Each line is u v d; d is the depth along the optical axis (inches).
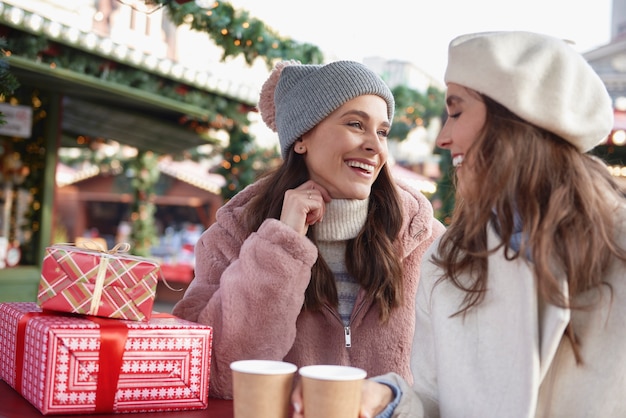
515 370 44.2
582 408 43.4
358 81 69.5
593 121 44.4
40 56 213.0
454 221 51.0
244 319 63.1
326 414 40.8
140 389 56.2
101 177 854.5
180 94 252.8
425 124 347.9
